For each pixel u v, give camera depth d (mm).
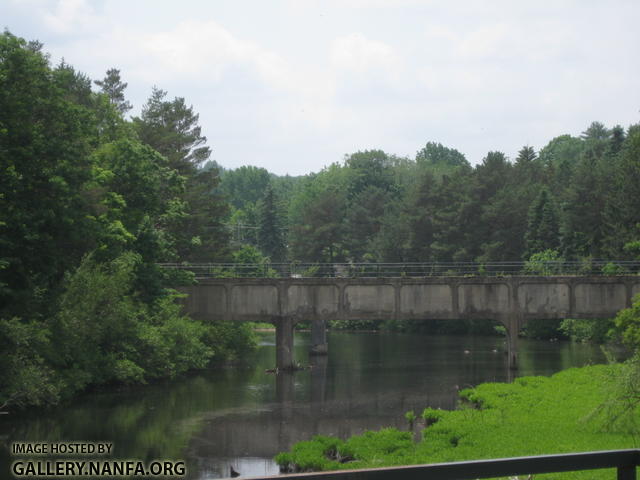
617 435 28766
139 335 50062
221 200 78062
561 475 21375
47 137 39000
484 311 60906
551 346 81812
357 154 191500
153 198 52875
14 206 37500
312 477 5219
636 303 34312
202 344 59938
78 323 44312
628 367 29031
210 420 38031
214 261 72688
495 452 25750
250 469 27719
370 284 60906
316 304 60562
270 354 76625
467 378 54438
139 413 39625
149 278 51844
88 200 43969
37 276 41562
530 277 60875
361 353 75562
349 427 36250
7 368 36500
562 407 36344
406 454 26953
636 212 80812
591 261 78000
